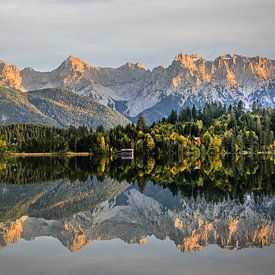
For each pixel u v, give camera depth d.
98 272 44.47
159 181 129.00
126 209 84.81
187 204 88.19
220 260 48.66
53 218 75.56
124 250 53.12
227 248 54.12
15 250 53.22
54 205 90.38
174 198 96.12
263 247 54.50
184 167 186.25
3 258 49.72
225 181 125.38
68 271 44.88
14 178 142.88
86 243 56.97
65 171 171.00
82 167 192.62
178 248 54.09
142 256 50.34
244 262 47.84
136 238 60.09
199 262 47.88
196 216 76.31
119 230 65.56
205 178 134.50
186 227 67.38
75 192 109.44
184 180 130.38
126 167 190.62
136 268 45.75
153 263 47.53
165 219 74.19
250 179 130.25
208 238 59.88
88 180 135.75
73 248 54.22
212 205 86.25
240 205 85.56
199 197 96.44
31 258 49.62
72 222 71.94
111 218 75.69
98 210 84.12
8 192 109.31
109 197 100.56
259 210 80.25
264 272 44.44
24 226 68.19
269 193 100.88
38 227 67.56
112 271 44.78
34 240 58.66
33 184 126.12
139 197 99.56
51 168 186.75
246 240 58.38
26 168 187.00
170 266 46.44
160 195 101.38
